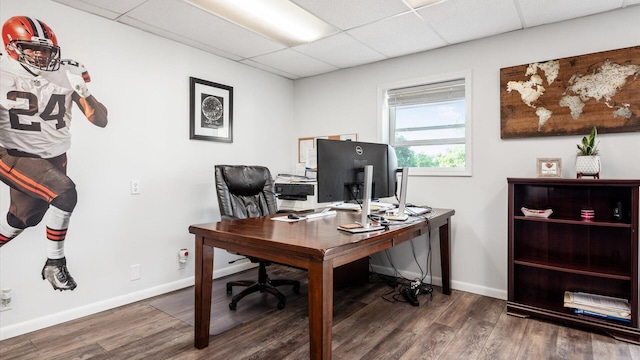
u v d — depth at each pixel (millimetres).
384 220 2180
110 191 2600
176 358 1920
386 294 2949
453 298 2850
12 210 2166
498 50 2840
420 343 2098
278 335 2197
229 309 2607
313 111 4043
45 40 2262
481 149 2930
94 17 2492
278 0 2318
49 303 2309
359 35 2865
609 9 2377
